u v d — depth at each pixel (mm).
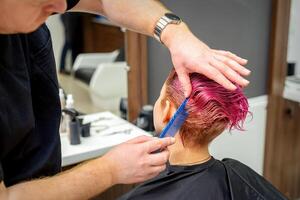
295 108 2439
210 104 911
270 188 1019
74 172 822
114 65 2055
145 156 860
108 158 851
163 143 886
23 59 954
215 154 2230
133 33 1897
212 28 2092
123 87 2051
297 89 2328
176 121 939
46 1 700
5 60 901
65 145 1682
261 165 2465
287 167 2559
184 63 906
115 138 1766
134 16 1041
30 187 771
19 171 980
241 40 2199
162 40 984
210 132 950
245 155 2365
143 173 867
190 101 919
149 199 985
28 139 972
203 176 974
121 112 2070
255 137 2369
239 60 883
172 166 1005
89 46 2107
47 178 812
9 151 932
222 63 857
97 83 2086
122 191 1779
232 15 2133
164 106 985
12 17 702
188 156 1002
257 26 2225
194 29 2039
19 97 917
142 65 1954
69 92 2109
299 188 2674
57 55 2088
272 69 2271
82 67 2127
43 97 1047
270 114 2354
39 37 1019
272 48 2250
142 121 1891
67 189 791
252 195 966
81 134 1766
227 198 938
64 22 2070
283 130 2443
